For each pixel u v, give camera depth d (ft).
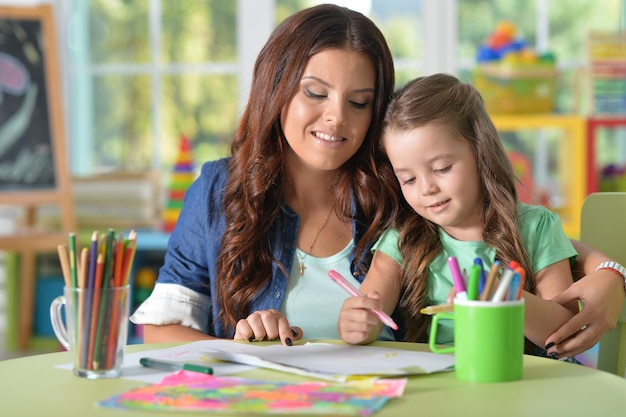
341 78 5.41
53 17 13.73
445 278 5.49
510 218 5.35
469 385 3.77
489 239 5.37
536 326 4.81
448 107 5.21
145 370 4.07
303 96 5.48
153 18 14.66
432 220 5.32
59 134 13.55
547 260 5.42
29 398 3.59
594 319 4.78
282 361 4.16
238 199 5.80
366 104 5.56
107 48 14.78
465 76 13.64
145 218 13.56
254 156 5.75
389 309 5.48
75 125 14.88
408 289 5.52
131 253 3.98
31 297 13.07
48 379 3.91
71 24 14.76
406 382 3.80
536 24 14.11
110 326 3.92
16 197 13.29
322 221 5.95
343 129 5.47
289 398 3.48
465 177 5.20
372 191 5.80
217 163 6.15
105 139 14.88
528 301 4.80
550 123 12.25
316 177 5.91
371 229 5.77
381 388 3.64
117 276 3.95
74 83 14.84
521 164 12.59
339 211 5.94
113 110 14.84
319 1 14.39
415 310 5.50
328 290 5.76
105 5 14.71
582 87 13.50
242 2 14.47
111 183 13.58
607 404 3.47
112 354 3.93
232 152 6.09
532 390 3.69
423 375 3.96
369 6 14.29
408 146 5.18
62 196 13.42
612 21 13.98
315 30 5.46
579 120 12.23
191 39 14.64
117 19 14.73
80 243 12.92
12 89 13.46
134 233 4.00
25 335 13.12
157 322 5.73
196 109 14.70
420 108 5.19
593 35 12.85
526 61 12.32
